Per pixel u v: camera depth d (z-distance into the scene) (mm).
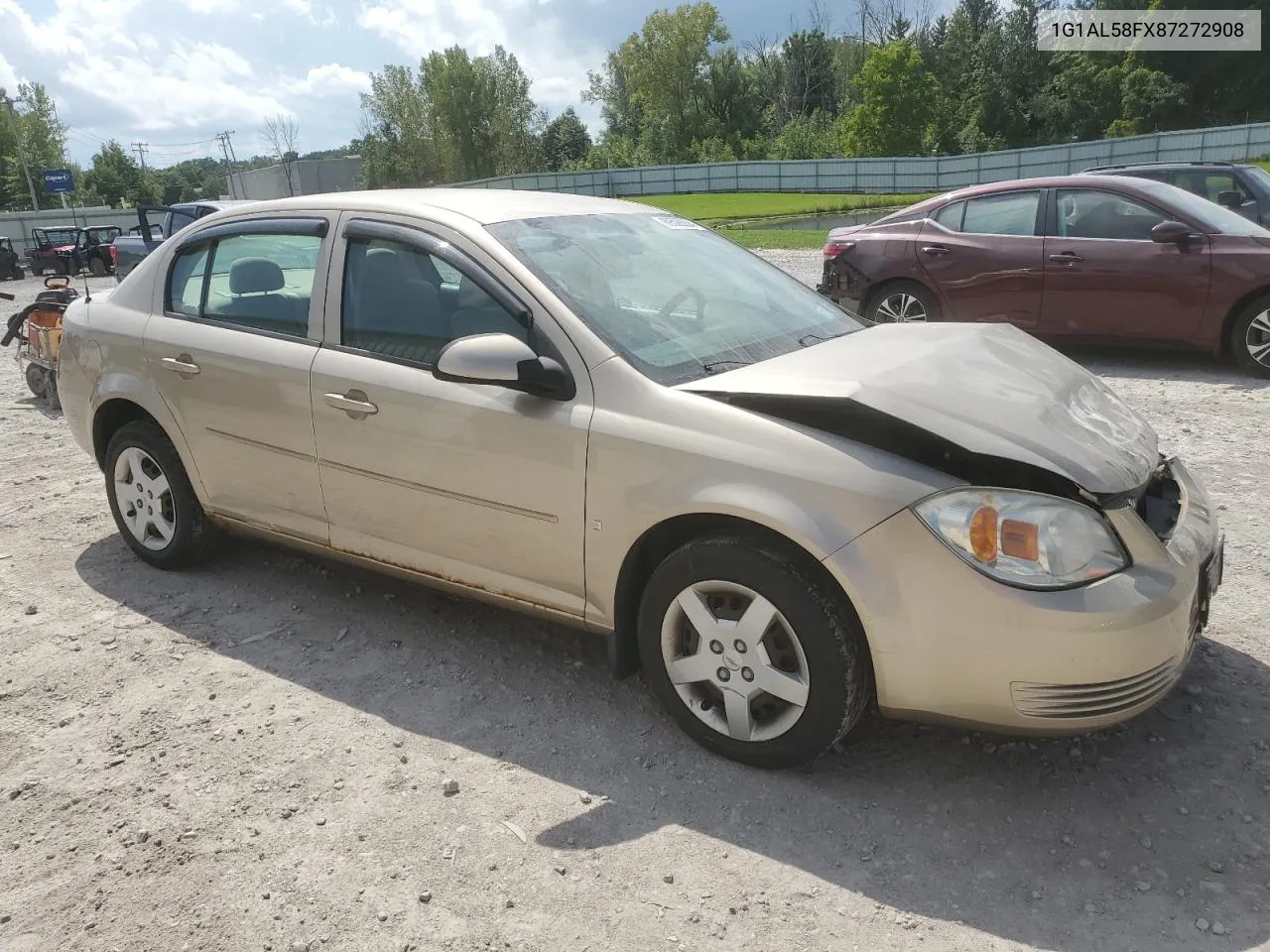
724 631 2867
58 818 2828
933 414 2668
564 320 3115
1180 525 2826
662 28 77438
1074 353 9094
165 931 2385
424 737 3186
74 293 8586
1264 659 3449
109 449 4520
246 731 3242
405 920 2391
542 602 3246
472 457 3234
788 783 2883
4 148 73625
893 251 8992
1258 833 2609
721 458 2771
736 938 2311
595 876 2527
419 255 3461
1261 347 7570
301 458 3738
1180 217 7750
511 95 79312
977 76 73875
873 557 2578
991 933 2305
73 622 4066
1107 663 2486
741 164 50875
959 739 3078
